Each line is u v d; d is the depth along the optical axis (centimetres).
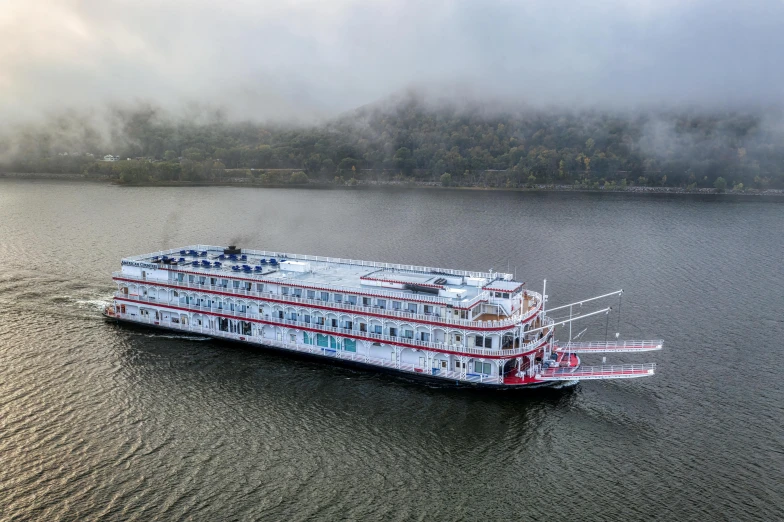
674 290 17650
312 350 12875
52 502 8219
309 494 8525
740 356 12975
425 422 10431
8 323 14700
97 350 13250
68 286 17762
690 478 8875
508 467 9194
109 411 10588
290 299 13100
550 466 9212
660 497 8488
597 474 9006
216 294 13850
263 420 10419
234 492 8519
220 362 12762
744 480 8819
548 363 12081
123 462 9125
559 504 8381
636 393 11406
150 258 15788
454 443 9812
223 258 15838
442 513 8212
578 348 12488
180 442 9694
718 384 11719
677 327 14612
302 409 10825
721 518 8056
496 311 12119
